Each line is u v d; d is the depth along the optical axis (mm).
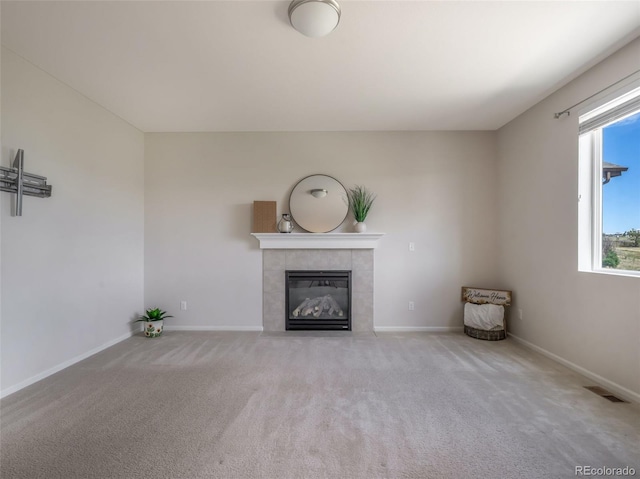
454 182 4098
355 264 4090
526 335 3473
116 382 2553
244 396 2318
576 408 2146
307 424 1960
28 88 2514
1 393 2299
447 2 1886
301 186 4117
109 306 3473
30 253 2533
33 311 2557
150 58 2473
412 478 1521
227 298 4129
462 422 1982
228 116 3641
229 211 4133
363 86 2938
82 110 3082
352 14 1988
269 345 3494
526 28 2119
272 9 1943
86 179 3137
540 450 1716
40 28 2107
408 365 2910
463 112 3529
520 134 3578
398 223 4113
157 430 1896
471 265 4086
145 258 4137
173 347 3422
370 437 1832
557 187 3008
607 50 2363
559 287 2980
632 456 1665
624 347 2322
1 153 2320
